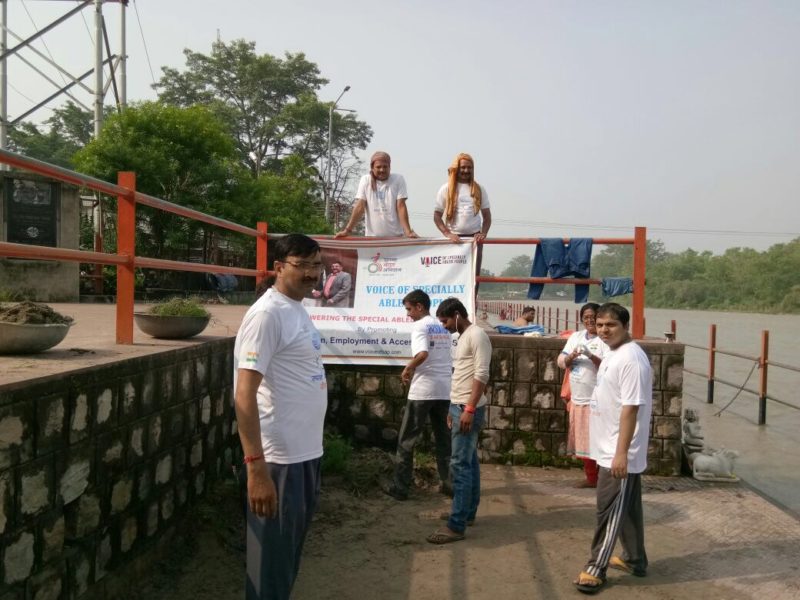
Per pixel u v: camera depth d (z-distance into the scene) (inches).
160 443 150.3
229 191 701.9
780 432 367.2
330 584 151.9
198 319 184.2
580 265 254.1
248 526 110.3
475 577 156.9
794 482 263.9
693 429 250.8
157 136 635.5
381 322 258.1
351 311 260.1
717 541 181.8
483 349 179.5
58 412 109.6
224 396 193.8
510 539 181.0
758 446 331.0
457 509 178.5
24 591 102.8
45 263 463.2
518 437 255.1
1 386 94.9
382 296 259.8
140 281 610.9
